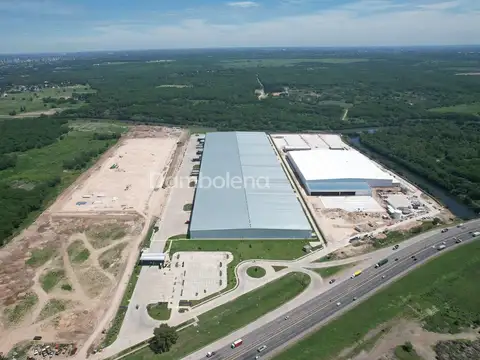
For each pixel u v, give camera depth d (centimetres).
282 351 7594
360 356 7450
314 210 13712
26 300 9206
